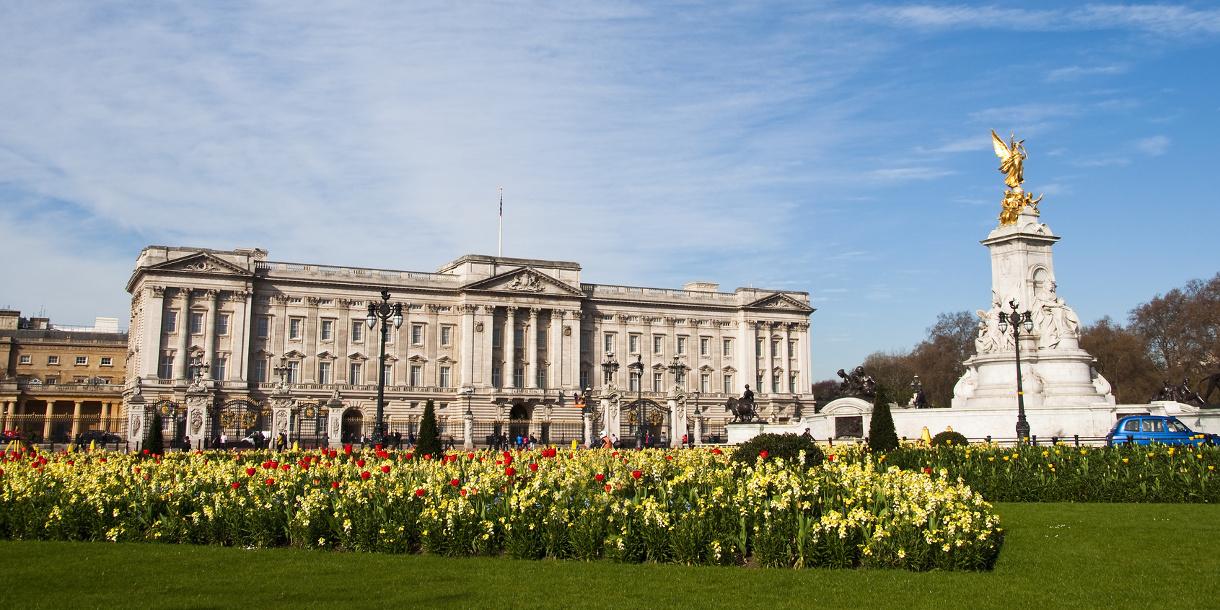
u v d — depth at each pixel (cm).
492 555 2248
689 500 2342
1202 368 12325
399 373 13575
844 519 2111
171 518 2467
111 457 3756
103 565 2111
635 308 15288
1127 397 12719
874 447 4369
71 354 15688
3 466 2986
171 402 11019
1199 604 1755
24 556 2227
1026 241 6869
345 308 13438
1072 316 6638
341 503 2375
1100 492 3381
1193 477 3328
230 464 2884
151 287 12281
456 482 2433
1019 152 7100
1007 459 3622
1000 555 2231
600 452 3550
